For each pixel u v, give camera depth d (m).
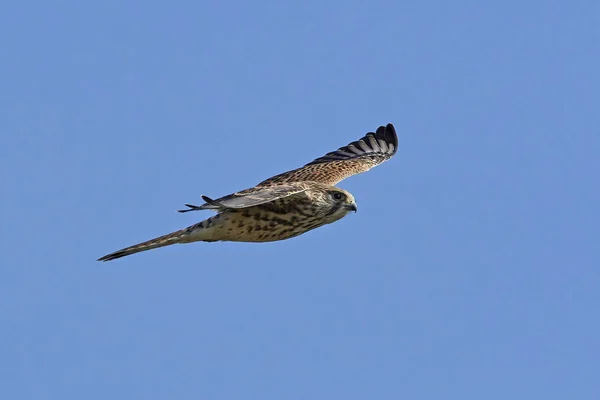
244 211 15.09
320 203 15.40
